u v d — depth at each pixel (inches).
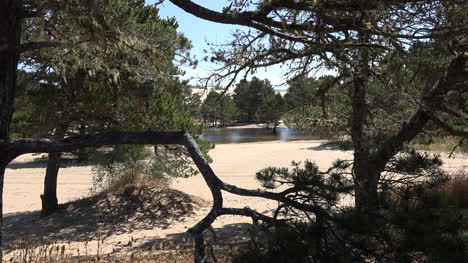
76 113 426.6
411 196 117.1
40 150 136.4
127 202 509.7
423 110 210.2
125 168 568.7
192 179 737.6
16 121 464.4
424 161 125.2
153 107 418.6
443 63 197.9
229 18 143.1
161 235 384.8
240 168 880.3
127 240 371.9
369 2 123.8
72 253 279.0
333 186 112.5
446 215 105.8
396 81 170.9
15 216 517.0
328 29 139.7
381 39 148.6
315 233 98.3
